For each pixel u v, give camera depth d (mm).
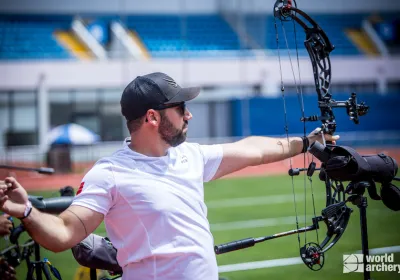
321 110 7039
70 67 55594
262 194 28812
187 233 5574
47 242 5086
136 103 5703
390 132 54781
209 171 6207
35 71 54969
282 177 36438
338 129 52312
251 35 63625
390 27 66500
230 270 14398
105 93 57969
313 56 7164
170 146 5863
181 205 5613
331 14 68250
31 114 56344
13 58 58406
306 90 55688
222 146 6371
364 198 6617
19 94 55938
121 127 58469
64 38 60469
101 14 62812
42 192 31922
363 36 66562
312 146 6562
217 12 66750
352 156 6418
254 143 6594
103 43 60562
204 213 5895
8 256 7090
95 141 46312
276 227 19875
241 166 6387
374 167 6570
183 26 65062
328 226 6934
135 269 5574
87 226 5344
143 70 56844
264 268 14406
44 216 5141
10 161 42750
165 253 5480
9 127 55781
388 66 61688
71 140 43031
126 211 5516
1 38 59469
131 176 5555
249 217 22344
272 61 57719
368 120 54312
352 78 61281
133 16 64562
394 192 6699
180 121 5824
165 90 5727
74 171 42688
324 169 6672
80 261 7039
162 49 62844
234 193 29859
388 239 16953
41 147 52875
